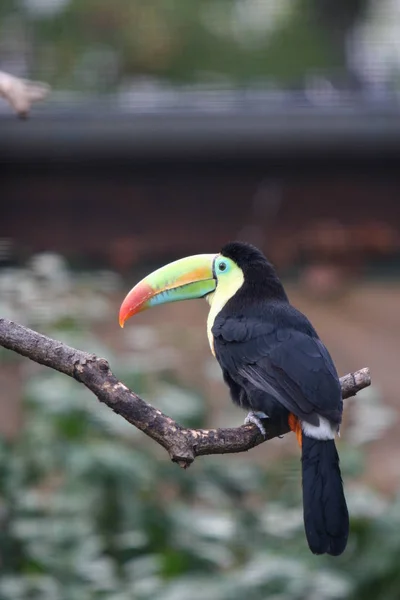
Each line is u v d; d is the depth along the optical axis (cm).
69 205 1270
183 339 1266
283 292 784
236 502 1011
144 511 929
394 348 1461
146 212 1280
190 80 1931
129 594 826
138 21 2027
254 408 701
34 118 1204
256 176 1280
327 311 1438
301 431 658
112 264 1293
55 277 1031
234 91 1330
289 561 861
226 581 840
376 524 917
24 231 1268
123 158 1249
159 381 1026
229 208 1285
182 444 583
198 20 2086
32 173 1259
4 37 1820
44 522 902
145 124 1216
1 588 830
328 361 694
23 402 1008
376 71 1372
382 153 1266
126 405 579
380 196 1297
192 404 960
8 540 901
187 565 902
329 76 1388
